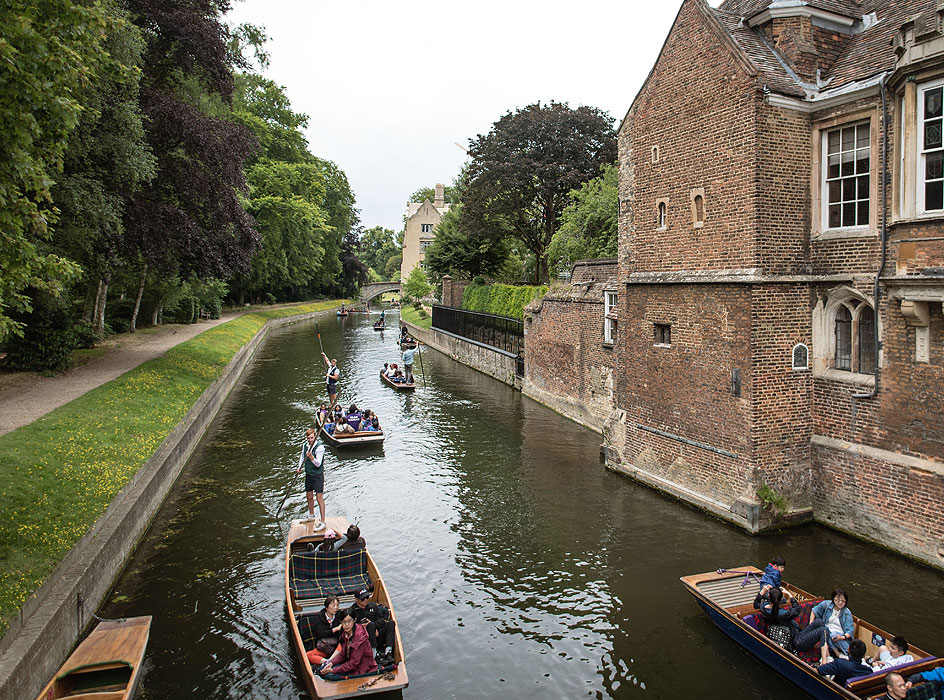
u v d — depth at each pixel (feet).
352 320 214.07
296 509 44.45
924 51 31.09
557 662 27.58
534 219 133.08
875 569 33.60
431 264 158.81
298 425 67.67
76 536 30.40
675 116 42.83
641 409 47.91
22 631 23.45
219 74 71.05
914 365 33.50
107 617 30.32
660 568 35.19
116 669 24.12
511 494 46.96
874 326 35.40
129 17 57.47
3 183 21.97
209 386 73.00
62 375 63.67
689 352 42.55
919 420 33.50
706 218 40.63
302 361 116.06
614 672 26.76
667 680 26.13
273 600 32.60
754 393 37.81
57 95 23.71
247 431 65.10
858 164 36.40
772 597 26.68
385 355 126.11
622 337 49.44
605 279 64.75
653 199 45.06
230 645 28.73
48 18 23.54
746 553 36.01
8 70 21.26
